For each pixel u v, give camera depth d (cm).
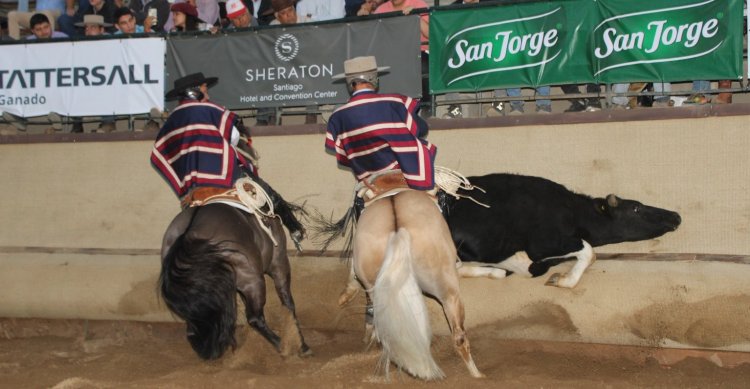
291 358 676
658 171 702
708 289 676
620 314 700
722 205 682
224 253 585
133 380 591
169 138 651
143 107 845
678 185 695
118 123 1015
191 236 565
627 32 704
